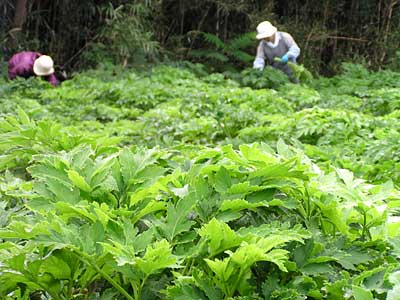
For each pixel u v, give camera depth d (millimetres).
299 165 1513
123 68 9945
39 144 2068
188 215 1446
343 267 1396
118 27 10578
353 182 1643
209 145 3807
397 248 1318
